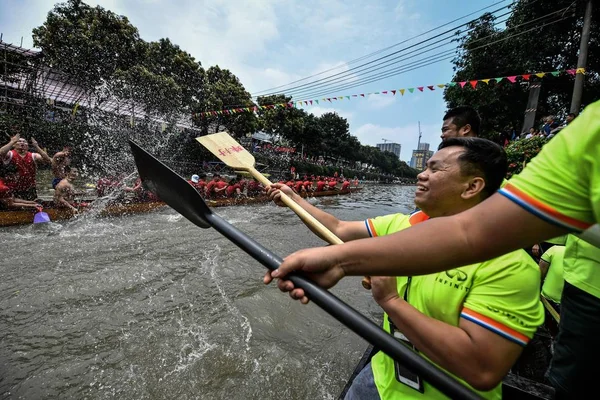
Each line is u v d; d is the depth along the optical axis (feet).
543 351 7.63
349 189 69.82
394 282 3.50
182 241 20.27
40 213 21.66
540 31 37.65
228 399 8.04
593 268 4.60
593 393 4.56
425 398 3.70
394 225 5.14
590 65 39.14
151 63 64.59
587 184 2.04
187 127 76.54
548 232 2.19
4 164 21.08
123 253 17.51
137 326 11.00
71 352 9.52
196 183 35.45
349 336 11.03
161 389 8.27
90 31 55.72
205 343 10.19
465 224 2.30
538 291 3.25
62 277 14.12
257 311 12.30
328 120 137.08
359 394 4.66
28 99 49.80
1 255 16.14
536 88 37.88
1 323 10.70
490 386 3.01
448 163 3.85
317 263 2.70
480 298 3.19
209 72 78.23
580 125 2.09
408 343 4.23
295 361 9.55
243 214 32.32
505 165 3.76
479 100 44.93
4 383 8.18
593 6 30.27
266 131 98.63
